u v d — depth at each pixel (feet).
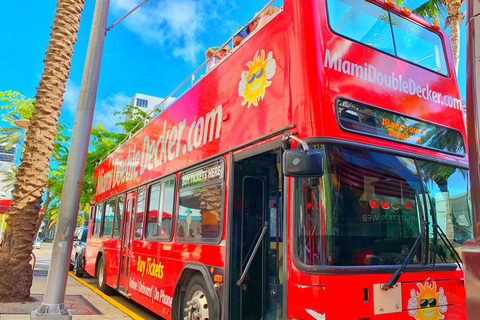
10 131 90.38
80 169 20.16
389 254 11.56
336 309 10.19
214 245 15.85
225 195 15.60
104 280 33.32
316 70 11.87
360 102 12.49
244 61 15.56
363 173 11.71
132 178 29.40
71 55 27.32
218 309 14.84
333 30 12.75
